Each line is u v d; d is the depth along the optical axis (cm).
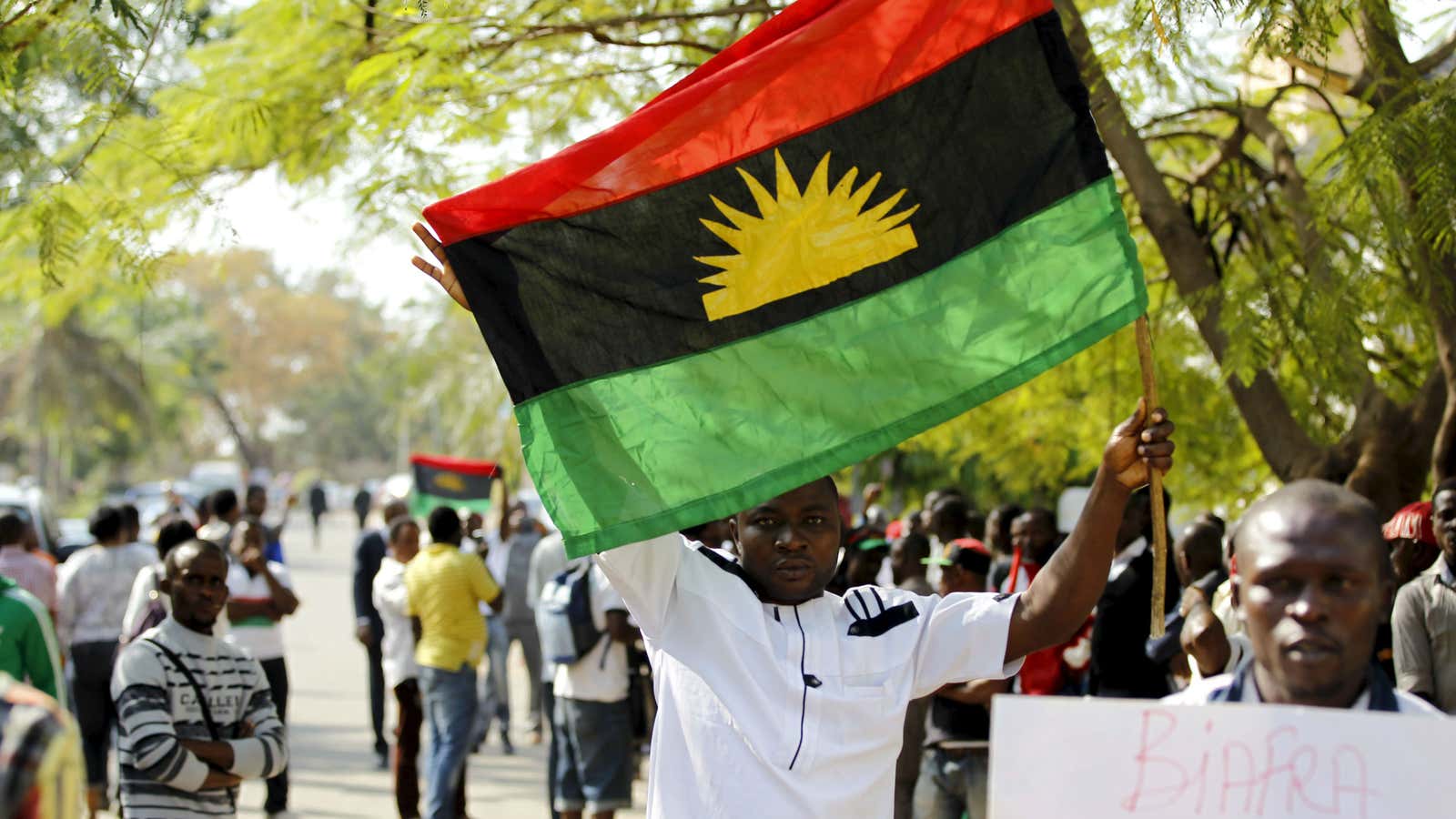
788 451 361
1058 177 372
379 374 2577
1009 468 1103
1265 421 698
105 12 520
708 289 369
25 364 4150
